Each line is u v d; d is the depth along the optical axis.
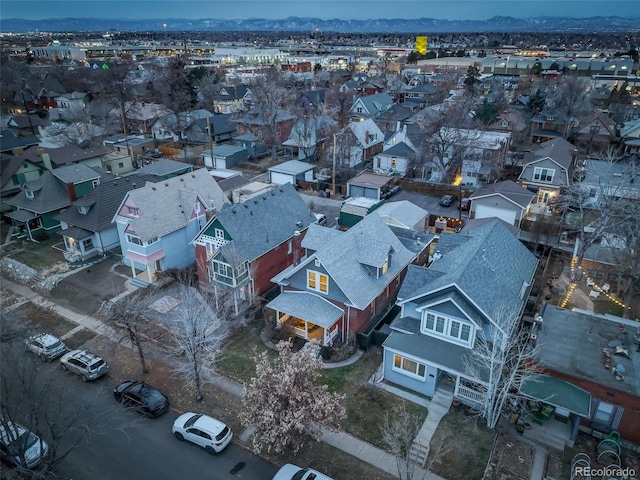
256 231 34.00
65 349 28.58
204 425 21.78
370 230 32.88
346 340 29.16
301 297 29.92
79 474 20.38
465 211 48.19
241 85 115.31
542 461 20.38
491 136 59.44
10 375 25.66
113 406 24.36
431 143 57.62
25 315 32.44
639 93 103.06
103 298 34.47
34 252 42.06
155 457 21.33
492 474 19.78
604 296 33.72
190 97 95.00
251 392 20.14
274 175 59.94
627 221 34.38
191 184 41.44
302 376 20.14
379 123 82.88
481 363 22.95
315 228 34.09
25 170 49.88
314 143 67.50
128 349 29.16
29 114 91.44
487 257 27.56
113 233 41.62
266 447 21.77
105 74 130.12
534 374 21.58
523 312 29.06
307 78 142.12
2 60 150.75
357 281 29.12
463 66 165.12
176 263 38.69
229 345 29.45
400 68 160.38
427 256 38.28
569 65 136.88
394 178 55.94
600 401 21.16
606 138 65.94
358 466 20.58
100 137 76.88
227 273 31.78
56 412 23.19
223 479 20.12
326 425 19.94
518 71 149.25
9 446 19.06
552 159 49.53
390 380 25.69
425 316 24.98
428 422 22.72
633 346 23.25
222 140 80.12
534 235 40.69
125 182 44.72
